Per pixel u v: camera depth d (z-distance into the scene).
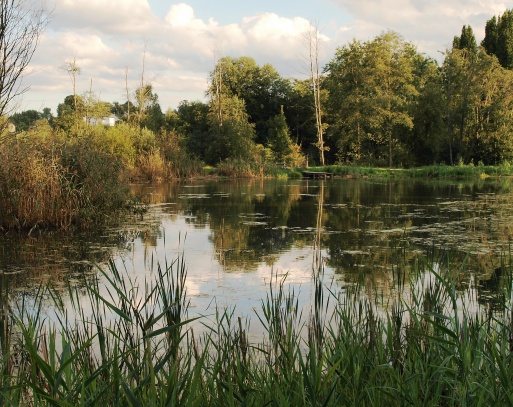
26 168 11.47
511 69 45.56
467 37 48.34
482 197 19.33
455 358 2.75
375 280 7.05
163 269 7.87
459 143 40.00
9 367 3.38
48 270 7.89
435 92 39.38
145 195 19.45
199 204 17.06
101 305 5.91
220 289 6.74
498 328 4.16
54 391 2.14
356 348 3.08
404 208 15.80
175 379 2.48
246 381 3.25
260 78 56.56
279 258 8.72
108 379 2.70
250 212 15.02
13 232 11.19
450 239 10.27
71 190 11.76
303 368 2.53
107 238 10.61
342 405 2.69
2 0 7.43
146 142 29.17
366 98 40.91
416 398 2.64
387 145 43.31
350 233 11.20
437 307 3.99
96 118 41.62
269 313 4.05
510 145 37.78
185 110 48.66
